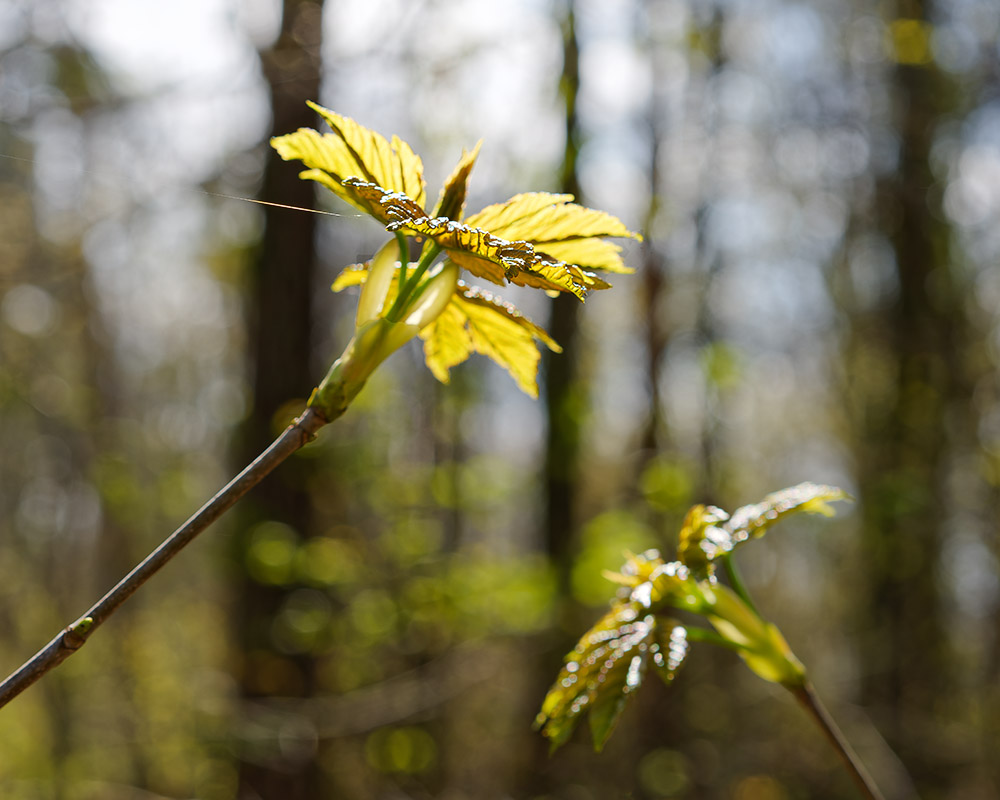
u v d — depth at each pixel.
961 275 9.09
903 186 8.96
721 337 9.52
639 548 5.76
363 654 5.92
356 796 6.35
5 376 9.17
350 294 6.92
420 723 7.12
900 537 8.19
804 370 10.92
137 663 9.11
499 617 5.65
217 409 7.00
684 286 9.20
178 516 8.28
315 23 5.19
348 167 1.04
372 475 5.94
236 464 6.50
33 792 7.67
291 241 5.89
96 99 5.18
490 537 8.15
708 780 7.94
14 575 10.41
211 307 12.04
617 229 1.07
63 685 8.65
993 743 7.91
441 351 1.27
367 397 5.78
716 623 1.22
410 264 1.01
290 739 5.58
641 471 8.28
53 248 7.15
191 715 6.41
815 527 10.00
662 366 8.74
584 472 8.41
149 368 12.07
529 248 0.90
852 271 10.01
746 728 8.80
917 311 8.98
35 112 5.13
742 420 10.87
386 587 5.82
